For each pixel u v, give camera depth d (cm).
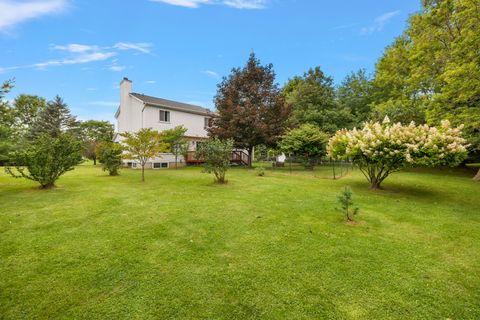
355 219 507
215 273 292
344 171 1496
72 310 227
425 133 719
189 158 2050
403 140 727
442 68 1247
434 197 752
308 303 239
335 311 228
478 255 347
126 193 748
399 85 1842
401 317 221
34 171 780
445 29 1230
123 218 497
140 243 377
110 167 1247
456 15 1005
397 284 271
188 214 528
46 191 766
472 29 975
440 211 582
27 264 309
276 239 397
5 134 814
